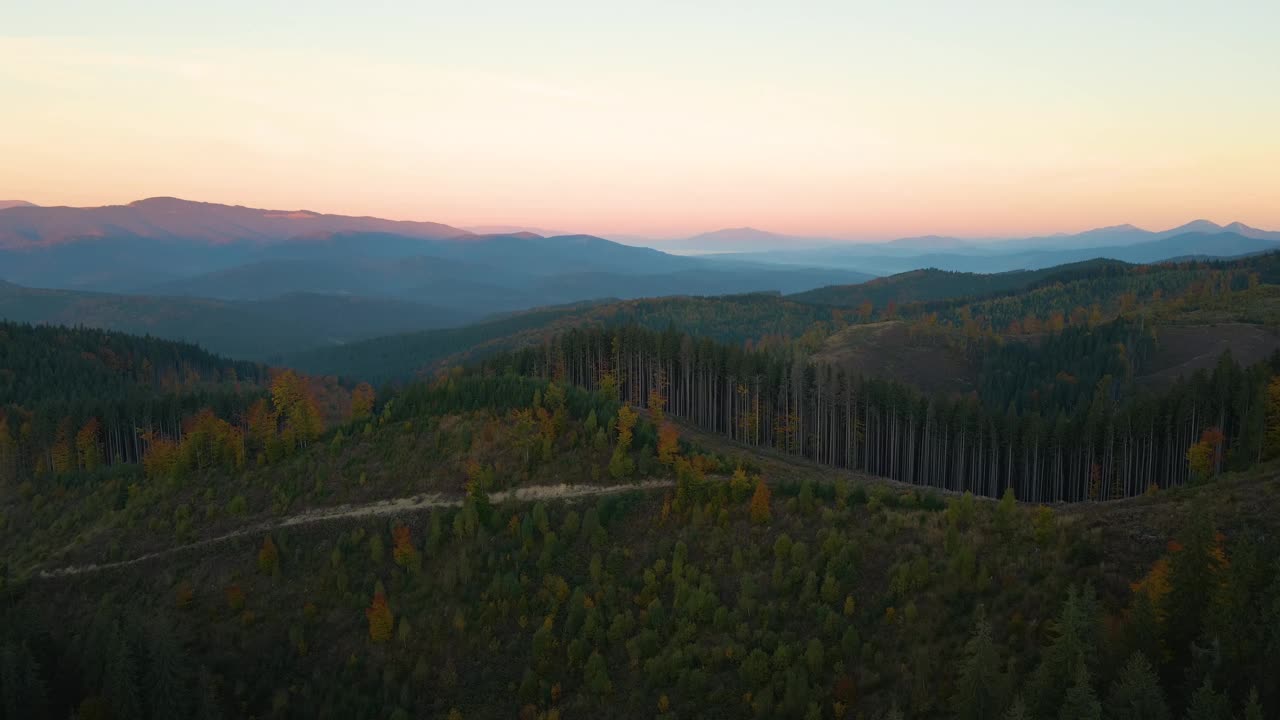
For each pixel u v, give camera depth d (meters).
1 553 100.19
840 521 72.19
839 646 57.94
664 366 155.50
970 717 44.75
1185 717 39.06
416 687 69.69
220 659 74.69
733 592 68.31
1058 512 69.19
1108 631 44.75
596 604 71.81
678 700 60.12
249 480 105.81
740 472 81.31
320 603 80.12
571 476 94.44
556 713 62.41
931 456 134.38
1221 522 56.75
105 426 141.00
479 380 122.19
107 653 72.06
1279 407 92.38
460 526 83.62
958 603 57.84
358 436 112.75
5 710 68.75
